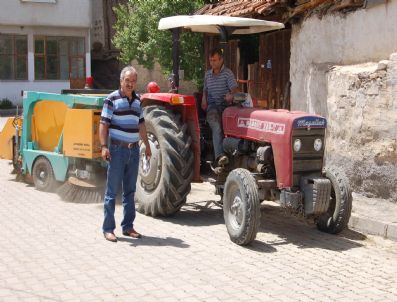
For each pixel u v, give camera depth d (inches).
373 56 318.7
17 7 1096.8
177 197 281.6
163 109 295.1
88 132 317.4
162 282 200.8
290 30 422.6
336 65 345.4
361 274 213.5
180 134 281.3
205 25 293.3
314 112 364.8
